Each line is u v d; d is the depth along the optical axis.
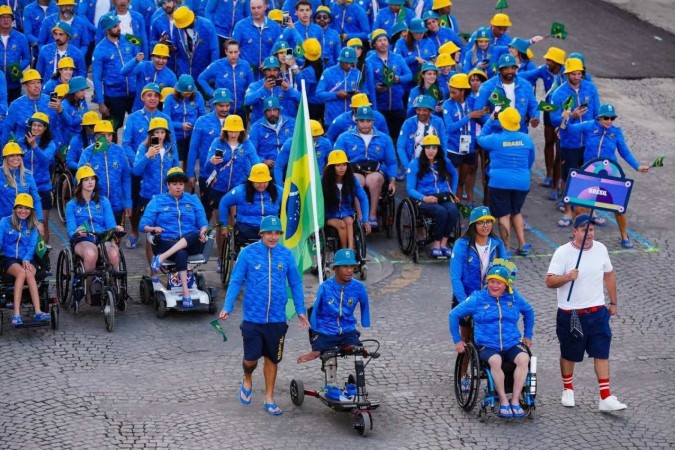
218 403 15.68
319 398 15.38
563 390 16.00
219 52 27.27
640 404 15.78
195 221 19.12
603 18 38.09
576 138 23.25
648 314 19.08
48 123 21.03
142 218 19.00
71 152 21.66
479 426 15.07
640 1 40.38
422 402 15.79
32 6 27.62
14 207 17.97
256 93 23.14
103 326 18.39
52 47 25.33
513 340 15.16
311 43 25.16
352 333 15.29
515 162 21.14
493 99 21.61
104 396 15.82
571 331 15.41
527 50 25.80
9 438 14.56
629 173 26.53
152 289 19.09
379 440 14.66
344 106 24.14
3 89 23.89
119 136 26.75
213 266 21.36
